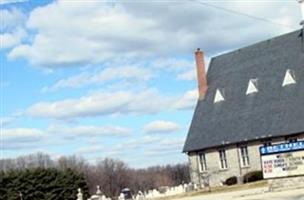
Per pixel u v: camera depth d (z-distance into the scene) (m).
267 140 57.19
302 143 35.56
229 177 60.12
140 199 59.19
